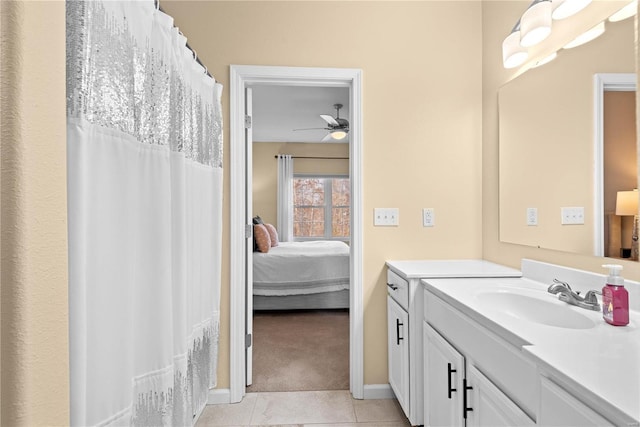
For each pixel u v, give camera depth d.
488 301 1.39
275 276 3.81
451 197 2.12
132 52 1.00
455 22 2.11
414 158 2.10
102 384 0.87
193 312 1.46
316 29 2.05
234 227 2.01
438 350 1.44
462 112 2.11
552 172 1.51
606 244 1.25
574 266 1.40
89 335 0.83
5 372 0.51
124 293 0.95
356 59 2.07
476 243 2.13
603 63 1.26
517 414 0.90
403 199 2.09
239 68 2.00
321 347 2.84
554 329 0.94
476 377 1.13
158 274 1.11
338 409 1.93
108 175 0.89
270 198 6.35
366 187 2.07
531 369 0.85
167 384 1.12
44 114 0.56
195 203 1.49
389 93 2.08
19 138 0.52
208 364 1.68
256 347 2.84
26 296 0.53
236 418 1.84
